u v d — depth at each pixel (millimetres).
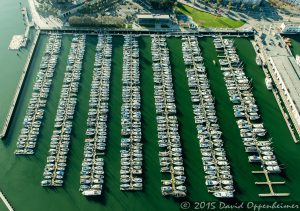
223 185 140375
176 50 192750
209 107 165625
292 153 151625
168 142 152250
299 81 173625
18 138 153000
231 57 189000
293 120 163000
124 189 138125
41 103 165500
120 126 158125
